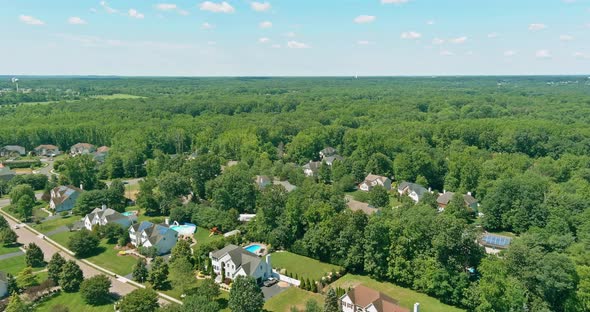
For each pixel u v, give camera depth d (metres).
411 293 83.12
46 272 92.44
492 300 72.81
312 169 175.38
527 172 145.38
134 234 107.62
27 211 126.62
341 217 97.06
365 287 77.69
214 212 119.88
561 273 71.88
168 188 131.75
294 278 88.62
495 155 187.62
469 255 81.38
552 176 152.25
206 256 97.00
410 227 86.38
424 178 152.50
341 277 90.62
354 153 180.38
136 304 71.19
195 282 85.31
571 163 157.75
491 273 74.69
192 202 129.00
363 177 165.62
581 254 82.94
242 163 166.50
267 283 87.56
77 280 84.44
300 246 101.75
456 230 80.12
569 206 108.19
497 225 116.69
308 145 199.12
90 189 155.88
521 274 75.31
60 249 106.88
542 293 73.69
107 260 99.75
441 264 81.00
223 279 88.81
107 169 176.38
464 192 142.62
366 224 94.06
